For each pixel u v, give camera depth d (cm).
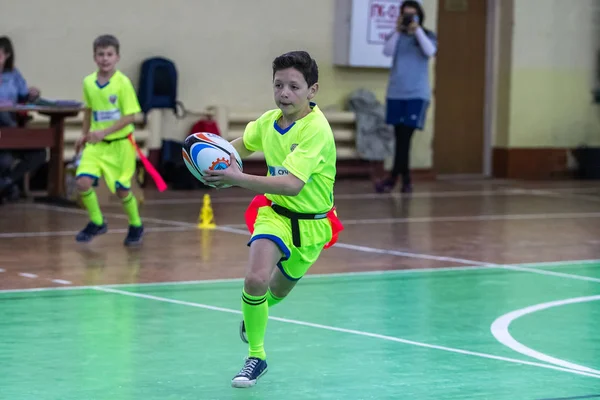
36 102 2095
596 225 1989
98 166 1594
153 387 867
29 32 2400
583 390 875
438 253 1625
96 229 1633
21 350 987
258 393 853
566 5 2970
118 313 1155
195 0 2561
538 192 2584
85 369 921
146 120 2470
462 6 2911
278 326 1107
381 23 2708
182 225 1880
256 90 2645
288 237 862
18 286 1302
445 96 2919
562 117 2994
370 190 2538
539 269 1499
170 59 2542
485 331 1101
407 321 1143
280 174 875
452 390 872
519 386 886
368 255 1595
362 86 2777
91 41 2461
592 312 1207
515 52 2919
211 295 1265
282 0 2659
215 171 810
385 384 887
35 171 2355
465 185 2725
